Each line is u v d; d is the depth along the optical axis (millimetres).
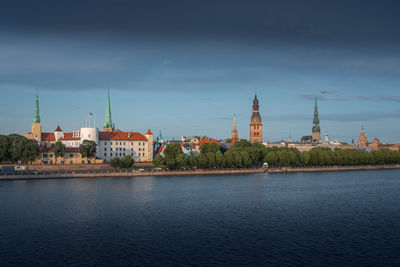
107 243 91875
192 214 122000
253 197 154125
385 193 167250
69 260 81188
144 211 125875
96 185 184375
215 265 78562
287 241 93812
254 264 79125
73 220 113312
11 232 100625
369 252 86312
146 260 81188
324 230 103625
